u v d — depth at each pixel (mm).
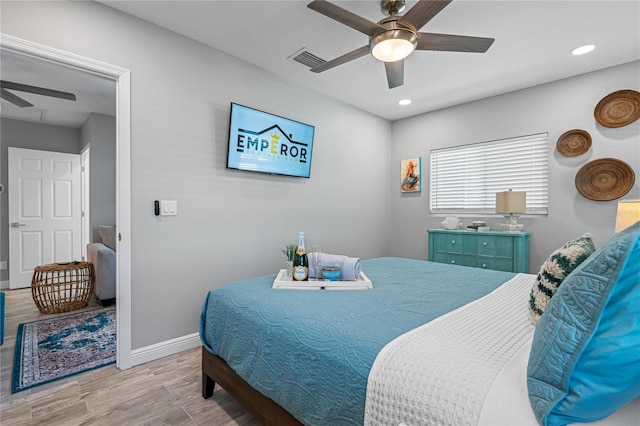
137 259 2256
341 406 972
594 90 2996
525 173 3445
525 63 2859
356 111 4074
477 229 3570
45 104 3943
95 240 4262
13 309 3451
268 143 3041
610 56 2721
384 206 4543
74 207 4867
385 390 867
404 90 3516
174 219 2445
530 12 2137
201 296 2604
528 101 3396
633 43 2510
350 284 1715
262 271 3045
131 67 2217
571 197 3127
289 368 1173
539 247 3324
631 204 1996
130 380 2033
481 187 3785
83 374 2100
